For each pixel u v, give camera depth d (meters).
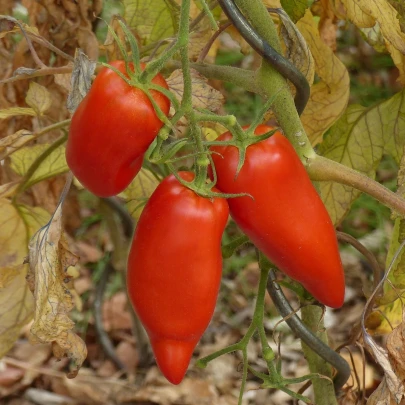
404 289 0.72
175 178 0.59
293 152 0.59
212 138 0.80
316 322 0.75
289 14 0.70
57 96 0.87
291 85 0.68
